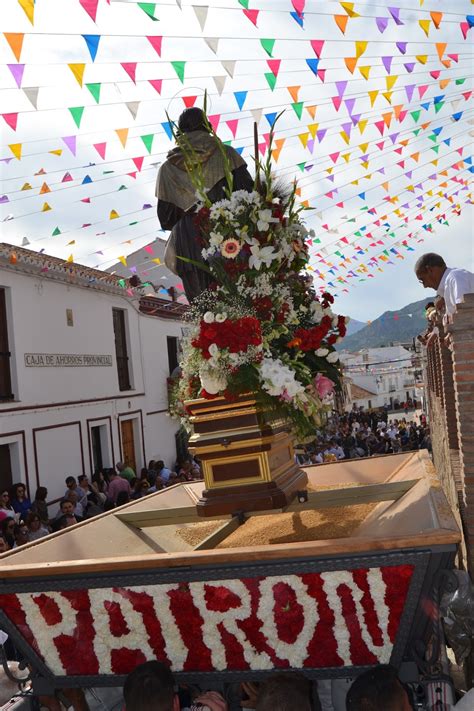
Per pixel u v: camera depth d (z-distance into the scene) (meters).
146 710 2.68
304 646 2.92
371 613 2.82
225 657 3.00
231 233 3.79
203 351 3.55
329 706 3.73
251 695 3.31
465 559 4.00
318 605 2.85
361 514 4.07
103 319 17.03
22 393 13.12
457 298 5.04
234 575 2.86
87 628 3.09
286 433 4.01
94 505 12.20
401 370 65.88
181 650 3.03
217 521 4.50
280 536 3.84
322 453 17.98
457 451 5.35
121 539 4.15
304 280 4.04
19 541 8.83
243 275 3.73
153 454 19.66
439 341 5.57
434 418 9.69
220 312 3.61
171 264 4.16
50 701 3.42
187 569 2.90
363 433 29.06
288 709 2.61
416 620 2.84
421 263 5.45
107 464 16.61
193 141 4.05
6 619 3.13
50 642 3.14
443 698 2.83
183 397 4.03
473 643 3.07
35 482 13.23
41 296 14.10
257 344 3.53
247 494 3.62
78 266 14.80
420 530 3.02
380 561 2.72
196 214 3.99
